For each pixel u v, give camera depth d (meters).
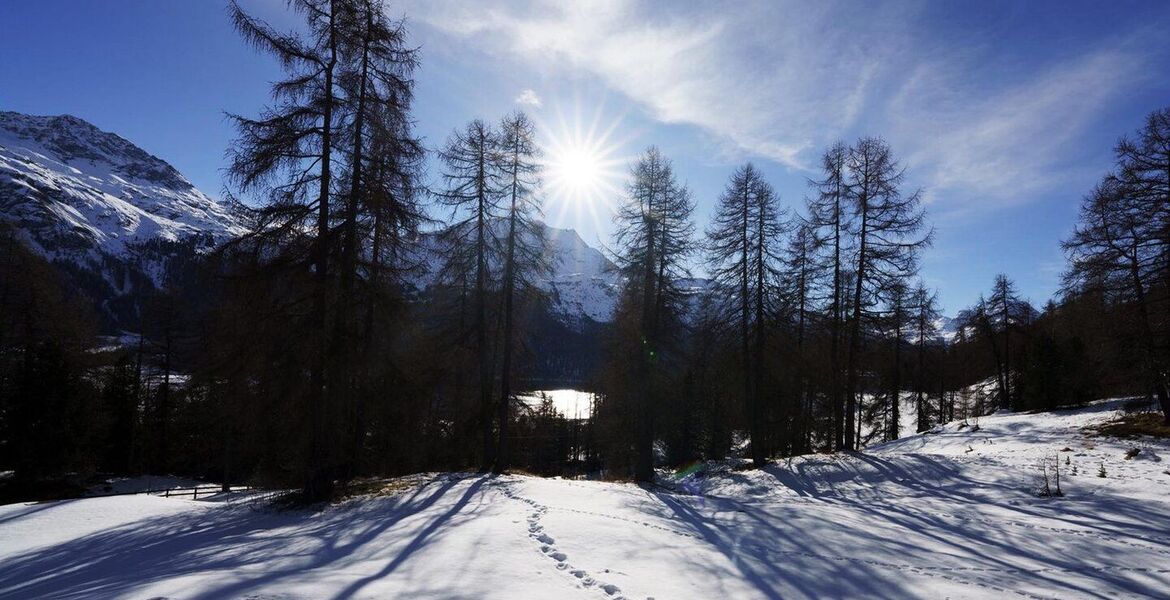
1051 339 35.00
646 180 21.03
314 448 13.15
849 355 20.59
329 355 12.78
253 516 12.50
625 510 11.94
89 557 9.98
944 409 53.88
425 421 20.08
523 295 19.22
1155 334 19.53
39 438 30.06
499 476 16.94
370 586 5.94
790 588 6.88
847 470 18.12
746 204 21.05
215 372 13.33
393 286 14.23
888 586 7.20
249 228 12.80
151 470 42.88
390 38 13.55
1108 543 9.98
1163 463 16.56
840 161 20.64
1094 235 21.73
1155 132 19.34
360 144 13.52
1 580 8.90
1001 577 7.93
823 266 20.95
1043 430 25.16
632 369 20.95
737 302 21.58
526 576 6.61
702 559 8.03
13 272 31.06
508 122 18.88
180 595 5.51
